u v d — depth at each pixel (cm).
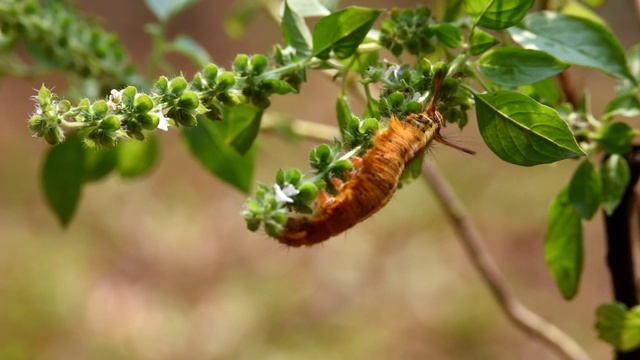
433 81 33
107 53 46
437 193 48
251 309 147
